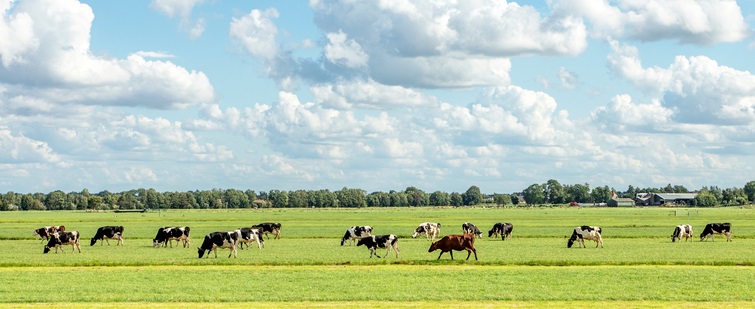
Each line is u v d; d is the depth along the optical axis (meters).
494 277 35.88
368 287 32.38
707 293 30.61
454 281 34.38
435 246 45.59
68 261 44.78
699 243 62.31
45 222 119.56
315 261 44.28
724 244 60.84
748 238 70.75
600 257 46.59
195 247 59.47
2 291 31.28
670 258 45.75
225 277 36.19
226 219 130.75
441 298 29.42
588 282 33.97
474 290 31.47
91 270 40.31
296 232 82.19
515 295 30.03
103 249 57.09
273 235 76.88
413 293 30.69
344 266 42.81
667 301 28.95
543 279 35.00
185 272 38.56
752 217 131.62
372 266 42.69
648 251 52.06
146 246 61.06
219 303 28.66
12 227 99.88
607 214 159.38
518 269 40.16
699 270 38.78
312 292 30.98
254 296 29.91
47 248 52.72
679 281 34.25
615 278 35.34
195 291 31.28
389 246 47.66
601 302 28.78
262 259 45.97
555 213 171.50
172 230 59.34
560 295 30.08
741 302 28.64
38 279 35.41
